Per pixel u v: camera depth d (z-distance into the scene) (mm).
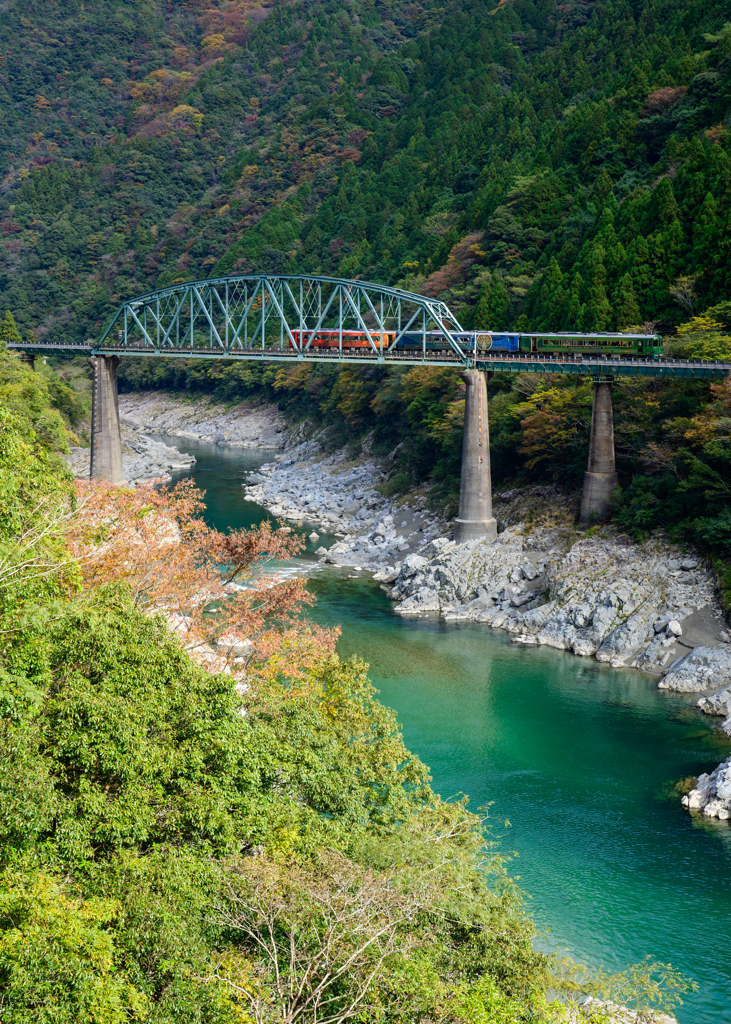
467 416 86000
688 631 63406
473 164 174375
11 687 21766
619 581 68875
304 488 121062
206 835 23562
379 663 63594
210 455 162875
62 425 83125
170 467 146500
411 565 81188
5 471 27906
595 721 54531
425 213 172750
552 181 129125
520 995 25172
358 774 32719
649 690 59281
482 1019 21406
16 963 17609
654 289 93875
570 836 42469
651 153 132125
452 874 26656
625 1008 29266
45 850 20734
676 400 76562
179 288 116812
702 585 66125
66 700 22875
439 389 109375
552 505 84812
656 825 43594
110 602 27547
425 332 93188
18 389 83000
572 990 28062
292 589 41469
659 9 184250
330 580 84750
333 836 26281
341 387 138500
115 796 22766
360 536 97875
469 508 85188
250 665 39250
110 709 22969
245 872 22578
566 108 173250
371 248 180125
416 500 101500
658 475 76875
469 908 26188
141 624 27219
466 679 60906
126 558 37875
